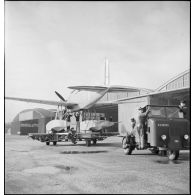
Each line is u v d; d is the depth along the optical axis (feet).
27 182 16.28
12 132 176.04
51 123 54.70
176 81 68.08
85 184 15.65
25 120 154.92
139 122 28.96
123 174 18.81
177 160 26.71
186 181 16.40
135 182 16.17
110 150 39.60
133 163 24.52
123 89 54.13
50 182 16.24
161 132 26.55
